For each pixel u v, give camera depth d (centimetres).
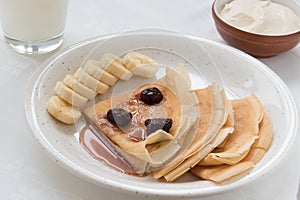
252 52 82
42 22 78
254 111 72
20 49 79
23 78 76
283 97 73
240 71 78
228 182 63
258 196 66
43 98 71
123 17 88
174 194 61
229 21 83
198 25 88
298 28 83
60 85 72
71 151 68
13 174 66
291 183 68
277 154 67
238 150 67
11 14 77
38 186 65
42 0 76
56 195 65
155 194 61
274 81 75
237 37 81
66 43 82
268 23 82
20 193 65
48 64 74
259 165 65
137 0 91
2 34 82
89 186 66
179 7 91
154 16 89
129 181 63
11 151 68
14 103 73
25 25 78
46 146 65
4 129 70
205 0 92
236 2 85
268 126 70
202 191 62
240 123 71
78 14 87
